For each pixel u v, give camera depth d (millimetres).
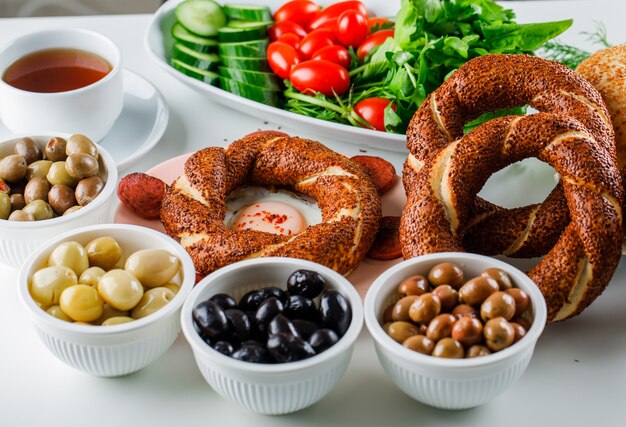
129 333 678
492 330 655
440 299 677
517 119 761
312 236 759
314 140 910
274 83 968
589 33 1008
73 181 780
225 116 942
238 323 668
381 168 837
